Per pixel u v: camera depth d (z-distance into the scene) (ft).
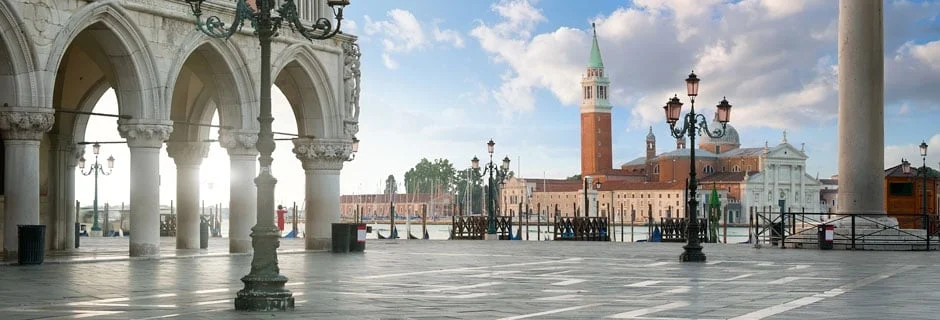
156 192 126.41
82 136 156.66
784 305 69.21
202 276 96.22
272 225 66.23
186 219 154.71
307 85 151.33
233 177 140.67
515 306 68.74
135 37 122.42
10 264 109.70
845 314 63.05
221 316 61.72
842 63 160.04
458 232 285.64
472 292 80.59
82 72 150.51
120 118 124.26
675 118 132.67
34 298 73.31
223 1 133.49
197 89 153.38
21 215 113.29
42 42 112.88
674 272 106.63
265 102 67.31
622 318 60.95
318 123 153.38
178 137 154.40
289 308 66.18
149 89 124.98
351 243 152.66
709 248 176.65
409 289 83.41
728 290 82.69
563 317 61.52
